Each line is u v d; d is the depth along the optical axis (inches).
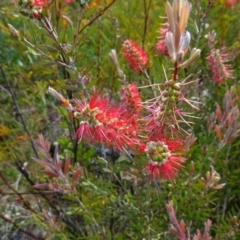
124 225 43.1
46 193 46.1
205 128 43.8
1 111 55.4
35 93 49.4
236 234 34.3
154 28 47.1
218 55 36.3
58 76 41.3
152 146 25.7
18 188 52.9
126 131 25.9
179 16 22.1
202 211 35.0
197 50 22.8
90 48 46.8
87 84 32.8
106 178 46.0
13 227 49.0
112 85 41.0
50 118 57.2
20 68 52.8
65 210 45.1
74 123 37.9
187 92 37.4
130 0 48.4
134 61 33.8
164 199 36.6
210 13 35.8
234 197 41.8
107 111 25.8
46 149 31.1
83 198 35.9
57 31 29.0
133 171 34.3
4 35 57.9
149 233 36.0
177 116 32.0
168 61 36.9
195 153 38.3
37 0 27.5
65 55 29.4
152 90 34.5
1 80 57.5
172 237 35.8
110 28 48.3
